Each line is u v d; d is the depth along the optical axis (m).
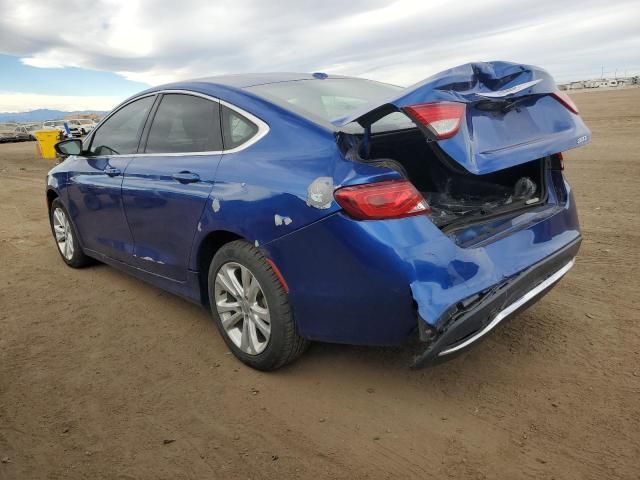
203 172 3.08
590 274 4.25
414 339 2.45
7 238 6.59
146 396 2.89
